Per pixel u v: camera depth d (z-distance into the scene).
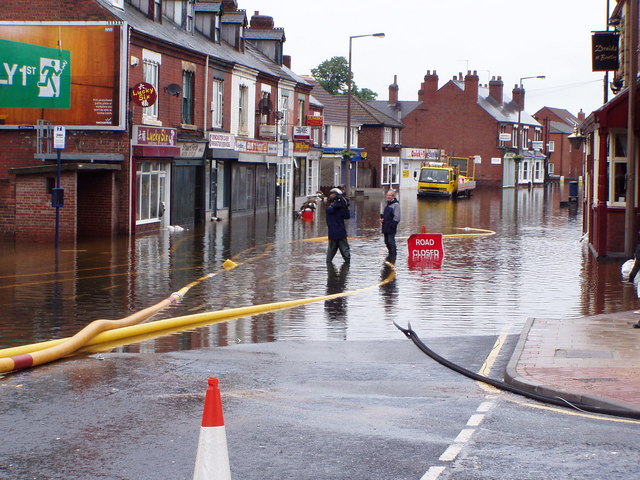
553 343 13.18
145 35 34.34
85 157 32.69
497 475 7.53
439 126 107.50
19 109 33.56
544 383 10.59
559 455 8.07
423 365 12.30
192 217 41.38
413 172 99.94
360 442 8.48
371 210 56.94
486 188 104.44
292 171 59.62
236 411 9.66
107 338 13.96
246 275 23.05
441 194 74.75
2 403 9.99
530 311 17.33
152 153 34.94
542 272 24.02
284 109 56.66
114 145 33.47
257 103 50.28
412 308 17.69
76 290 19.78
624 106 25.92
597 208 27.50
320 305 18.11
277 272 23.77
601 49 28.56
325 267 25.03
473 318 16.48
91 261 25.62
